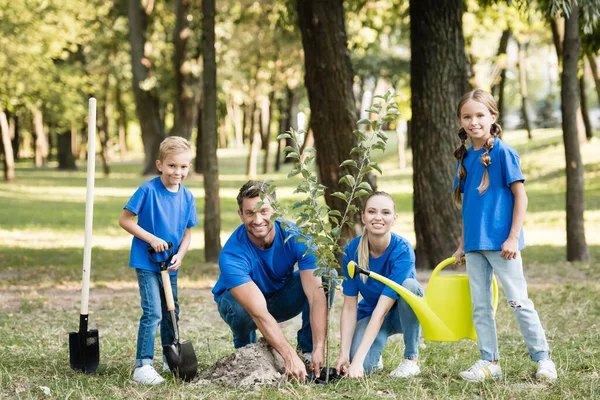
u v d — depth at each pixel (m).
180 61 28.31
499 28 19.88
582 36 11.64
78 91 36.59
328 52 9.87
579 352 5.21
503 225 4.41
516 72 50.22
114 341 5.98
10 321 6.95
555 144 29.61
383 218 4.53
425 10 10.40
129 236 16.86
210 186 11.87
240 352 4.52
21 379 4.52
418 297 4.50
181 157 4.74
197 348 5.75
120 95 43.31
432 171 10.59
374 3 16.39
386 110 4.30
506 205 4.43
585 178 23.81
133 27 31.88
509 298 4.42
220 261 4.58
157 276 4.74
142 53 32.09
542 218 18.45
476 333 4.52
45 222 19.72
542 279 9.97
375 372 4.71
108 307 7.95
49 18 22.89
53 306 8.00
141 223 4.73
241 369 4.42
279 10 15.22
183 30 27.91
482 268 4.49
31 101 28.23
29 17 21.69
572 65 11.06
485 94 4.50
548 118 47.69
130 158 63.78
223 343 6.02
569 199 11.47
